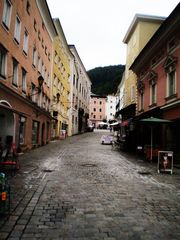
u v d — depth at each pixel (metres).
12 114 16.70
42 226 5.20
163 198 7.48
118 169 12.62
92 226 5.25
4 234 4.77
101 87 125.25
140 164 14.79
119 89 50.28
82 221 5.51
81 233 4.91
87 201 6.96
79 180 9.70
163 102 17.91
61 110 39.34
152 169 13.02
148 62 21.66
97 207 6.46
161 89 18.41
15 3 16.41
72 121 49.31
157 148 17.42
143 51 21.06
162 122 15.30
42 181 9.30
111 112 107.50
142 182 9.69
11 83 16.17
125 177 10.58
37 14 22.88
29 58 20.64
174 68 16.17
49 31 28.86
